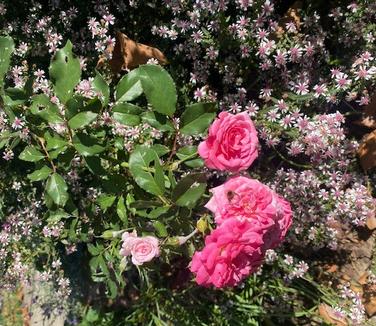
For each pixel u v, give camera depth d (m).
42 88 0.53
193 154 0.40
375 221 0.65
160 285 0.69
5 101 0.38
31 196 0.62
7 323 0.79
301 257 0.69
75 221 0.50
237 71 0.58
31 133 0.42
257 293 0.68
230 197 0.33
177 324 0.68
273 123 0.55
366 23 0.56
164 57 0.58
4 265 0.63
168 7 0.55
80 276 0.73
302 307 0.67
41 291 0.76
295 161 0.61
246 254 0.34
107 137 0.51
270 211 0.33
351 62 0.57
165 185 0.39
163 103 0.37
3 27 0.58
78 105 0.37
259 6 0.53
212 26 0.53
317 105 0.56
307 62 0.56
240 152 0.33
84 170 0.58
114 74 0.59
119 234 0.43
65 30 0.59
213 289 0.69
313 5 0.58
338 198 0.58
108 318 0.73
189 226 0.38
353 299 0.63
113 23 0.55
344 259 0.67
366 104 0.58
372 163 0.60
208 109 0.38
